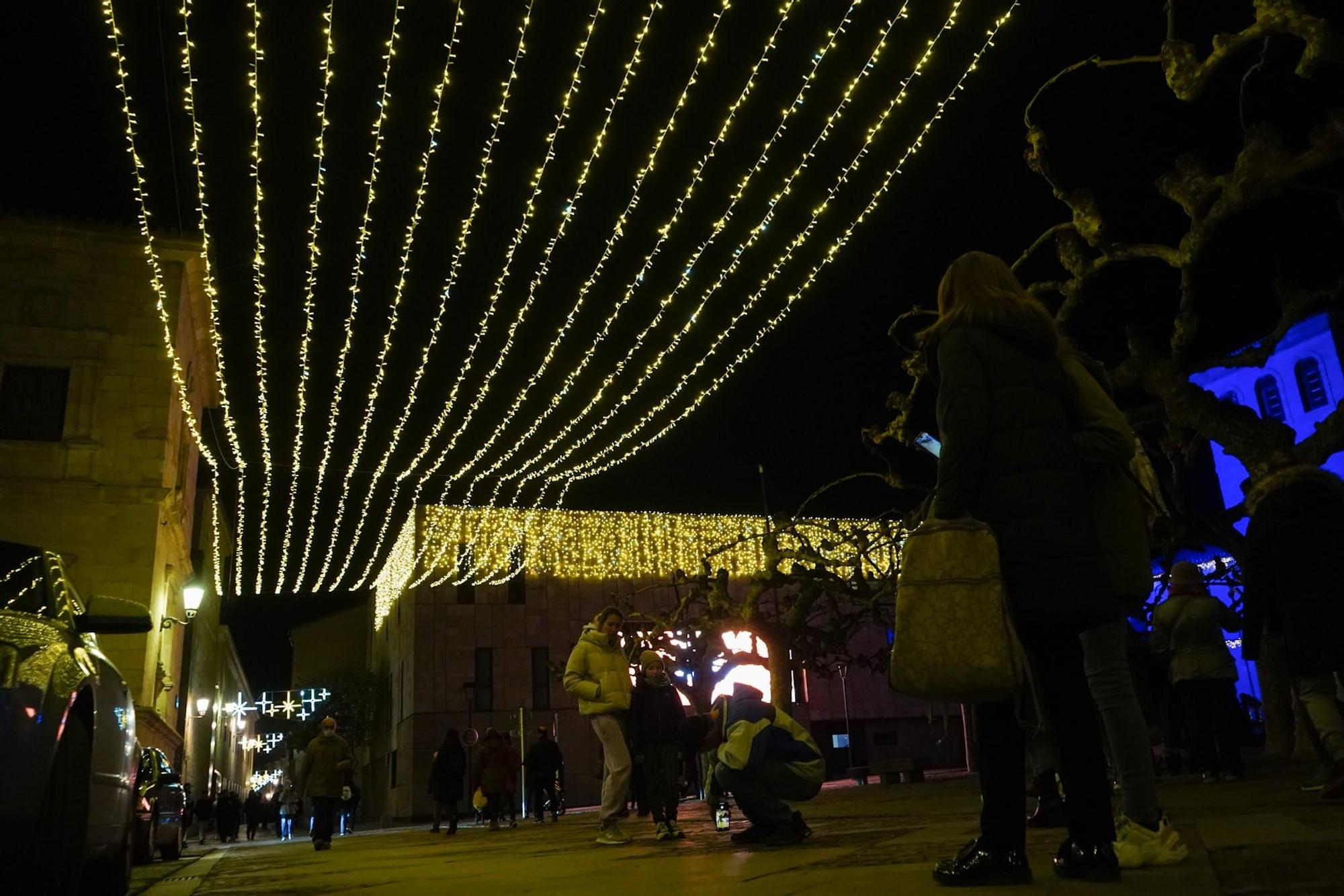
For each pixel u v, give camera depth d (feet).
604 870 18.19
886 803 38.32
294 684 212.84
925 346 11.98
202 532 128.88
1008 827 10.73
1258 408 96.78
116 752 16.11
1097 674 11.75
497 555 142.72
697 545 137.90
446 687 141.79
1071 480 10.76
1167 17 30.81
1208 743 29.76
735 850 20.65
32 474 78.74
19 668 11.20
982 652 10.13
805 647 75.61
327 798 48.01
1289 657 18.24
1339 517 18.28
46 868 11.66
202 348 103.35
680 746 28.53
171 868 39.96
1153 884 9.79
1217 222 32.60
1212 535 41.57
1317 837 12.52
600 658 27.55
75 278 84.07
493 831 57.31
